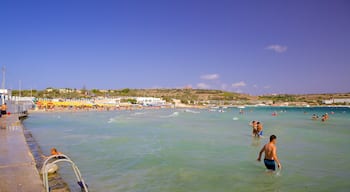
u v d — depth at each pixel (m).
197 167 12.34
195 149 17.16
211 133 26.48
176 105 169.50
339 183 9.83
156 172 11.50
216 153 15.76
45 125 36.06
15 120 29.80
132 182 10.07
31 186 7.61
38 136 24.12
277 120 48.81
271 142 11.58
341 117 59.88
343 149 16.95
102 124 38.12
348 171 11.51
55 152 13.54
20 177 8.44
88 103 113.94
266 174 11.10
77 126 34.69
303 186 9.50
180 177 10.75
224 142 20.22
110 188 9.38
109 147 18.06
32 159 10.83
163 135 24.86
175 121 45.22
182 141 20.81
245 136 23.97
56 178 9.86
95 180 10.30
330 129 30.70
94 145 18.94
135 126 34.91
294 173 11.18
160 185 9.73
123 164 12.95
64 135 24.91
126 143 19.86
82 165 12.76
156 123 40.44
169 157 14.63
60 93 191.25
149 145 18.88
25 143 14.62
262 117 60.19
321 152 15.91
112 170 11.84
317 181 10.09
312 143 19.50
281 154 15.30
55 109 87.31
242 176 10.81
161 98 188.75
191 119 51.28
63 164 12.67
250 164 12.86
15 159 10.81
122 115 66.31
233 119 51.78
